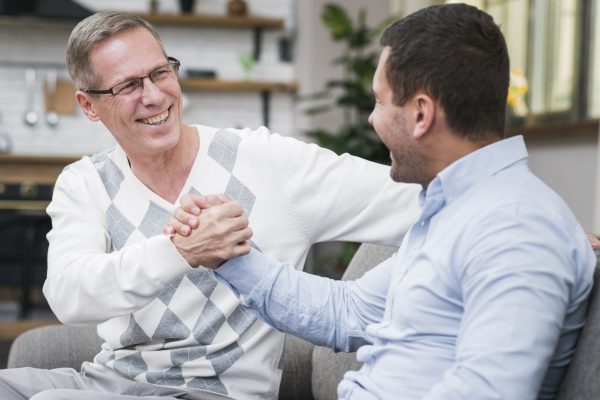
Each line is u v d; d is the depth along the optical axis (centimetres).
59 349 209
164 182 183
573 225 122
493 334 109
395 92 128
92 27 179
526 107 527
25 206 560
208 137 187
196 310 177
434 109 125
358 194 182
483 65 123
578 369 118
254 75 674
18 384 175
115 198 185
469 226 120
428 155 129
